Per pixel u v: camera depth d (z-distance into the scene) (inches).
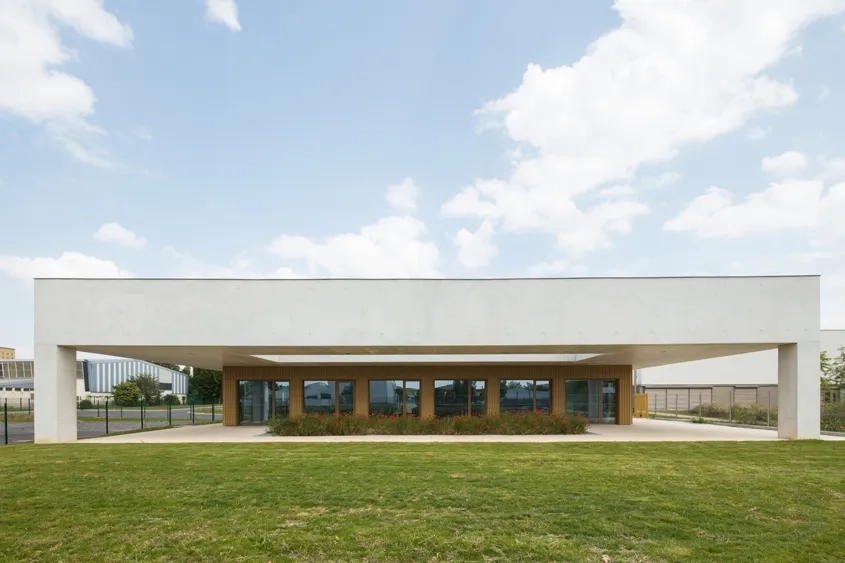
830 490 331.9
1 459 455.2
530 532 253.8
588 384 919.7
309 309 592.7
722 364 1397.6
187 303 591.5
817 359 579.2
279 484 346.9
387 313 592.1
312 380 925.2
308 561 221.8
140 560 223.3
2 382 2439.7
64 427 593.9
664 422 994.7
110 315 588.7
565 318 588.7
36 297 589.0
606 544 238.5
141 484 349.7
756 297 586.6
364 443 560.4
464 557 225.3
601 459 442.0
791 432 588.1
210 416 1459.2
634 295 589.6
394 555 227.3
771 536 248.4
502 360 879.1
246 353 708.0
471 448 511.5
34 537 249.8
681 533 251.9
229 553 229.6
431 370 913.5
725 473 382.0
